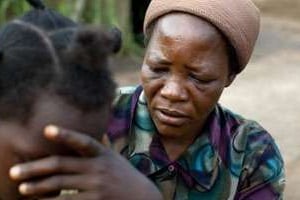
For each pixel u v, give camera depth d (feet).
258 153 7.39
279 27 39.96
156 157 7.14
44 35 4.43
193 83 6.53
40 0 5.16
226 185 7.31
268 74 29.86
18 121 4.22
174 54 6.45
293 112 25.31
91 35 4.26
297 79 29.35
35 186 4.24
